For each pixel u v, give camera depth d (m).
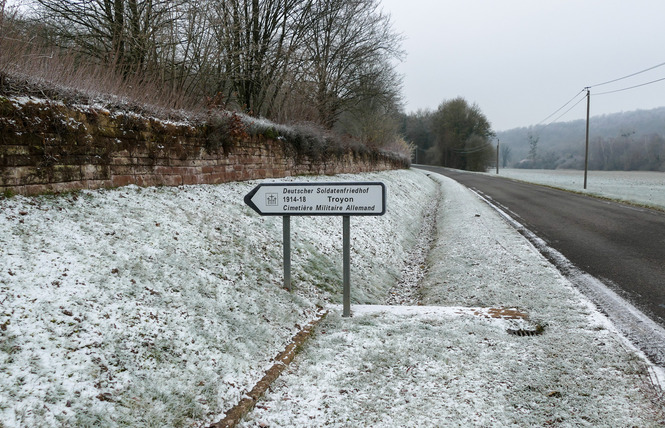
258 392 3.53
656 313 5.43
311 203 5.64
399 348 4.46
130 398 2.95
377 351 4.39
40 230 4.32
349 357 4.29
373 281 7.80
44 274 3.67
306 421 3.22
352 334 4.89
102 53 9.74
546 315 5.41
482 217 14.62
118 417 2.76
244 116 10.10
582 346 4.39
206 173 8.51
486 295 6.55
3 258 3.64
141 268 4.48
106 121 6.12
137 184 6.71
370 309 5.86
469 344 4.54
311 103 18.16
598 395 3.48
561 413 3.25
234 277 5.38
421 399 3.50
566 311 5.51
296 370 4.05
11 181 4.74
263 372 3.88
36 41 6.90
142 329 3.64
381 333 4.89
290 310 5.31
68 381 2.81
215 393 3.33
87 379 2.91
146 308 3.94
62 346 3.06
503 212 16.36
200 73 11.49
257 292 5.32
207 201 7.42
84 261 4.13
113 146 6.25
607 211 16.16
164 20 10.45
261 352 4.18
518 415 3.25
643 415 3.19
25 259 3.75
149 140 6.96
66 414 2.58
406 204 17.25
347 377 3.90
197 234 5.99
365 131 30.23
